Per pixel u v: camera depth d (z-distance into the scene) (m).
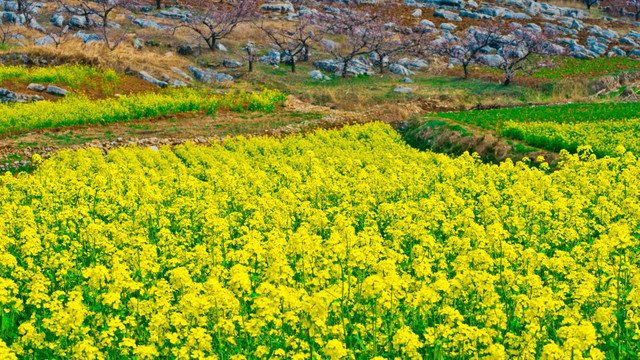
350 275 10.64
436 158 27.14
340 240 11.85
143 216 15.43
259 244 11.41
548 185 18.25
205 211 14.88
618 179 21.12
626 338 9.03
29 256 12.48
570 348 7.64
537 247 13.63
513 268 12.06
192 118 39.16
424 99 49.12
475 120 35.56
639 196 18.56
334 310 9.25
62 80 43.59
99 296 10.03
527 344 8.29
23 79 42.28
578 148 22.23
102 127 34.88
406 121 39.81
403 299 10.44
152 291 10.34
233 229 15.34
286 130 37.81
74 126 34.09
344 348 8.37
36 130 32.31
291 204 16.62
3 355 7.78
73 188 17.97
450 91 51.78
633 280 9.95
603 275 10.76
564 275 12.00
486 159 29.42
